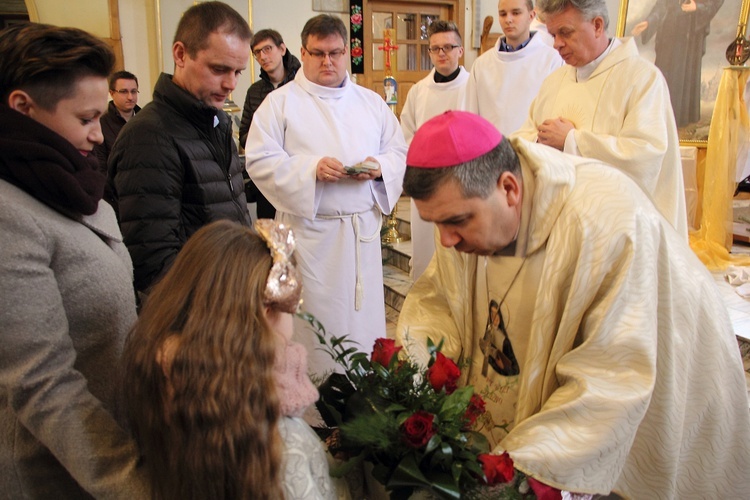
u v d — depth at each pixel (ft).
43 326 2.88
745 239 15.05
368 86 20.98
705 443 4.08
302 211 7.58
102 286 3.30
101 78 3.20
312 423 5.84
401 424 2.95
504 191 3.43
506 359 4.08
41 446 3.21
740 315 10.32
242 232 2.83
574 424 3.34
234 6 18.66
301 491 2.67
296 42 19.77
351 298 8.06
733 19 14.56
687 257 3.90
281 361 2.76
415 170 3.31
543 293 3.58
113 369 3.40
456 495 2.72
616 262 3.42
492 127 3.44
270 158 7.74
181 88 5.76
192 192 5.90
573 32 7.37
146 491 2.86
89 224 3.41
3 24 18.25
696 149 15.17
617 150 7.02
